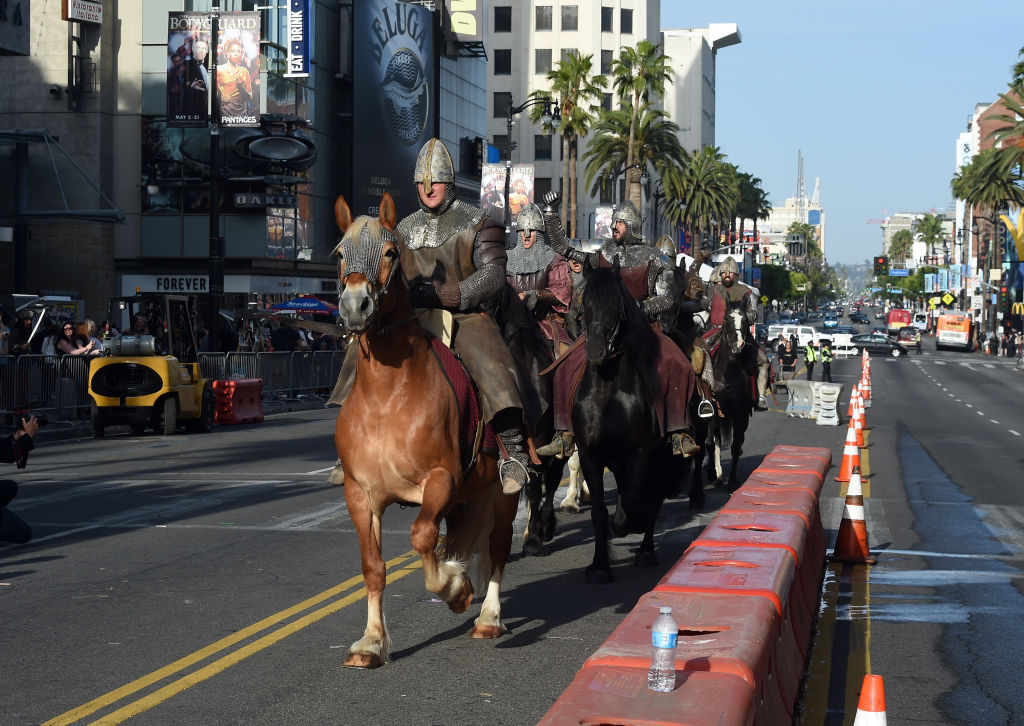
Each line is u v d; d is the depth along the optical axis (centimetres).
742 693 407
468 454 689
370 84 5744
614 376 926
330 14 5641
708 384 1200
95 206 4753
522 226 1128
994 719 626
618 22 11788
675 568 632
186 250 4844
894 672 714
